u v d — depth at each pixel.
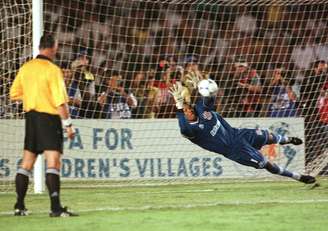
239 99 45.06
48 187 25.03
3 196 33.31
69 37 46.88
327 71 45.53
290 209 26.88
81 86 42.81
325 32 49.25
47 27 46.56
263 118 42.47
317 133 44.00
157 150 40.84
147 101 43.91
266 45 48.41
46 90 24.91
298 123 43.00
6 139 39.38
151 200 30.91
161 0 47.34
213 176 41.16
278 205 28.12
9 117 40.00
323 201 29.44
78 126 40.03
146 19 48.41
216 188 36.25
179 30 48.56
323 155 43.59
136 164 40.69
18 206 25.67
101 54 47.03
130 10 48.25
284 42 48.56
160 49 47.97
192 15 48.59
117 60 47.03
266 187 36.31
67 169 39.94
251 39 48.34
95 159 40.28
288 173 34.28
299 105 44.78
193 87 34.03
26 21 41.28
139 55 47.66
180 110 32.56
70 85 42.44
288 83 45.34
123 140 40.62
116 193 34.19
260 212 26.08
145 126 40.84
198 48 48.22
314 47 48.88
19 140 39.56
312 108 44.50
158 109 43.75
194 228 22.48
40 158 34.31
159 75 44.75
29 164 25.58
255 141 33.75
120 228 22.53
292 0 46.75
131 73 46.03
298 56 48.44
